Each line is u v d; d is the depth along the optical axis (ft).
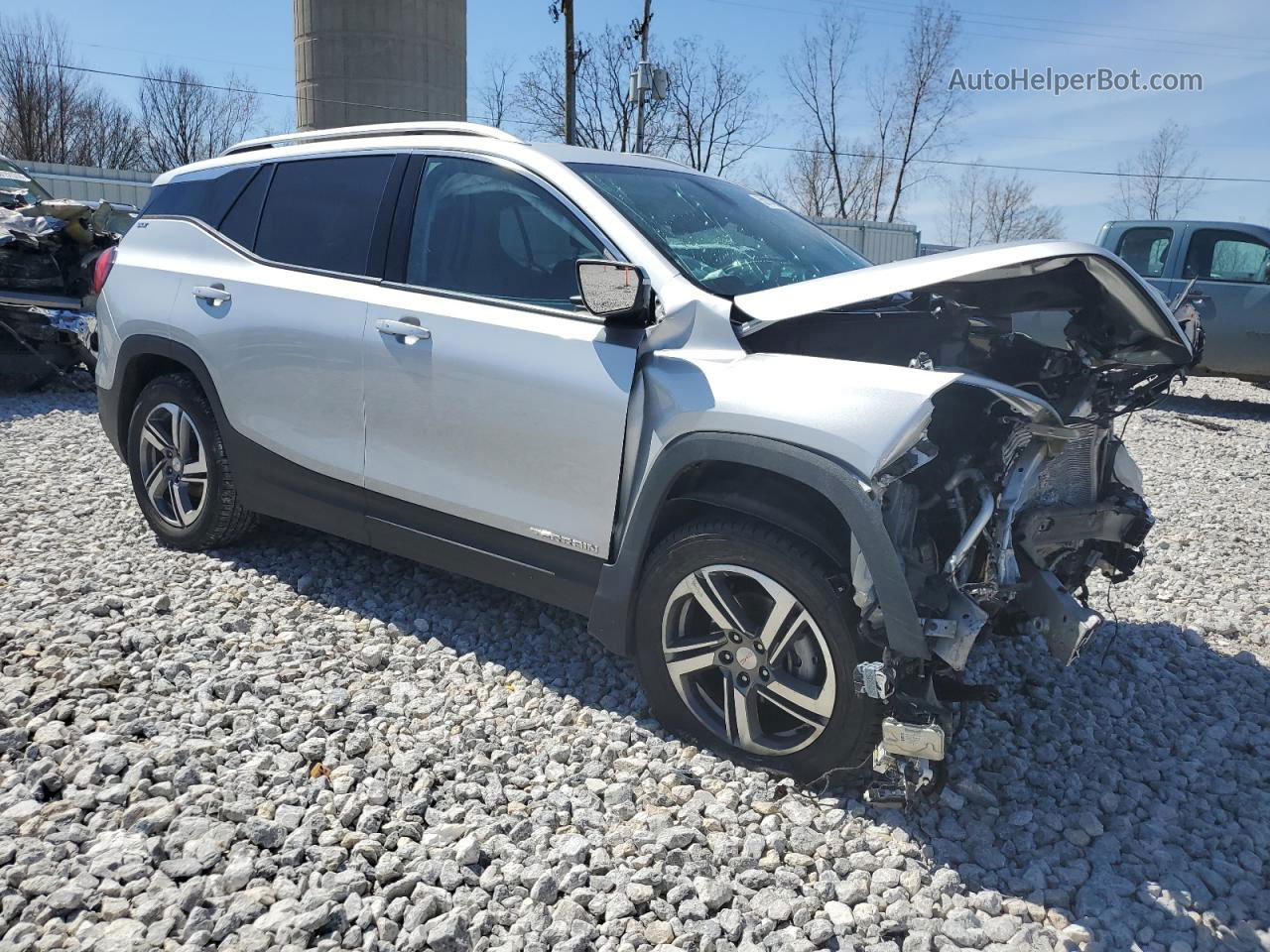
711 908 7.70
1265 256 33.86
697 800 8.98
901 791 8.47
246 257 13.53
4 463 20.26
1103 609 14.66
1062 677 12.21
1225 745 10.81
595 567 10.25
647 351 9.87
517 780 9.25
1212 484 23.34
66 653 11.21
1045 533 10.03
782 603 8.90
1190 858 8.67
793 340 9.70
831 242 13.05
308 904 7.41
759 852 8.30
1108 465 11.13
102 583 13.39
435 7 68.44
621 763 9.57
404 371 11.41
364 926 7.32
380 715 10.33
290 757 9.36
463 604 13.34
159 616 12.50
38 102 142.00
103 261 15.55
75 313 28.58
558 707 10.74
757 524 9.09
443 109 70.79
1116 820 9.12
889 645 8.28
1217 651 13.46
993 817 9.09
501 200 11.32
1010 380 10.71
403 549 12.01
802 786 9.21
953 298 10.10
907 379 8.43
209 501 14.11
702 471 9.62
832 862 8.32
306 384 12.48
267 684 10.64
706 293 9.80
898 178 148.97
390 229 12.12
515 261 11.04
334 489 12.50
